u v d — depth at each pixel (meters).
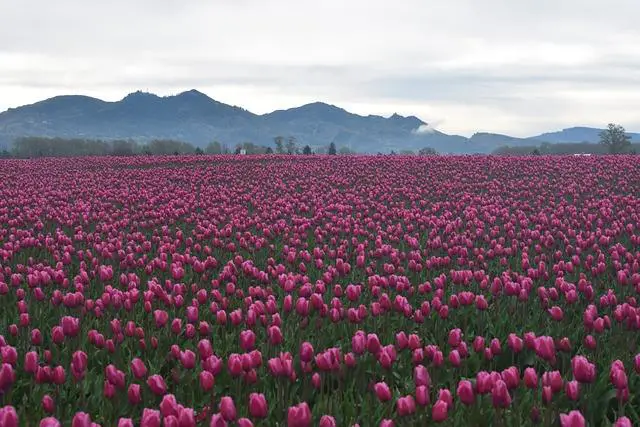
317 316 10.69
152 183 40.41
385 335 10.51
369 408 7.68
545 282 14.27
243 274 14.27
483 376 7.15
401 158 60.03
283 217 25.95
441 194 33.53
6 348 8.09
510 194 32.97
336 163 54.62
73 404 8.09
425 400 6.84
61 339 9.09
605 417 7.66
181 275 13.00
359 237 20.75
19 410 7.69
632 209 24.86
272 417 7.70
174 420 5.97
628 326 9.74
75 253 17.42
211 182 42.06
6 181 41.28
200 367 8.93
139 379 7.91
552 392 7.14
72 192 33.22
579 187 34.38
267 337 9.59
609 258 17.23
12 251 16.67
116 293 11.02
